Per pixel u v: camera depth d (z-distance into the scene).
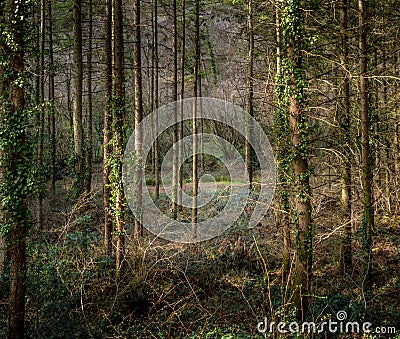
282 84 8.72
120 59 11.63
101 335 8.74
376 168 12.59
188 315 9.53
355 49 11.51
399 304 9.70
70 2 18.94
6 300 9.50
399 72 11.95
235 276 11.90
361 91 10.95
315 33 10.09
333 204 13.05
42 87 15.38
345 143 11.12
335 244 13.45
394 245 13.46
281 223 11.33
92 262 10.16
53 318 8.83
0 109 8.19
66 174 24.16
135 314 9.80
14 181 8.09
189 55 23.77
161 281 11.27
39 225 14.47
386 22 11.51
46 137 19.91
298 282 8.49
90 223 15.46
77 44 16.56
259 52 16.91
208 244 14.30
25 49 8.34
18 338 8.09
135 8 13.47
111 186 11.30
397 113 13.00
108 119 12.06
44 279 9.29
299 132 8.66
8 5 8.03
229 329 7.97
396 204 15.51
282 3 8.67
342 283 11.19
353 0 12.23
